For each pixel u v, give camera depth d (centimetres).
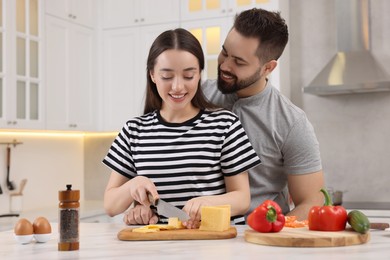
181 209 180
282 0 413
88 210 402
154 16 429
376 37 414
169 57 169
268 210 152
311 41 433
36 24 381
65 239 143
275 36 190
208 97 217
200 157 178
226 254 134
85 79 433
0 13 349
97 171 479
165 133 183
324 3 430
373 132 416
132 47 437
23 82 369
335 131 426
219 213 160
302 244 144
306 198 207
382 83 381
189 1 418
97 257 134
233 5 403
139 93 433
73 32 419
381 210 362
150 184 172
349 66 400
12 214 381
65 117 409
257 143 204
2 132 393
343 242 145
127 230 164
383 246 144
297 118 204
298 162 204
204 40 411
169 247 145
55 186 448
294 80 438
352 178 421
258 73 193
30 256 137
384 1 412
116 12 442
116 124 442
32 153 424
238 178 181
